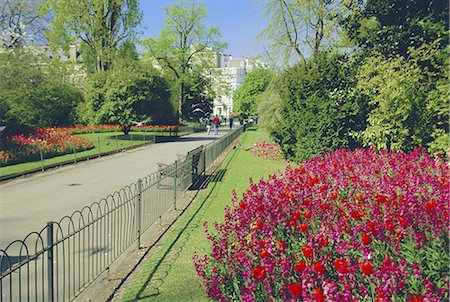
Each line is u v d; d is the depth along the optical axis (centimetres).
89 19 3931
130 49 4191
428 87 1266
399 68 1248
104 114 2980
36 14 3734
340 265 302
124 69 3075
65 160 1808
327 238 410
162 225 814
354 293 346
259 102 2541
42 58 3155
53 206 987
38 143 1903
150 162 1892
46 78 2883
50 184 1296
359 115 1527
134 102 3002
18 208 962
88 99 3059
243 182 1327
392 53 1344
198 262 492
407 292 335
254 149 2405
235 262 420
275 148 2150
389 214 429
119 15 4041
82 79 4247
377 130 1257
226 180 1374
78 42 4266
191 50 4969
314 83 1614
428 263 374
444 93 1164
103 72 3145
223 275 424
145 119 3041
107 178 1417
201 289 490
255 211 473
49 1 3759
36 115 2611
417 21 1267
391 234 396
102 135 3434
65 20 3881
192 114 5572
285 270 365
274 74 2419
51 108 3120
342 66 1602
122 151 2417
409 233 402
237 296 397
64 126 3706
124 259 618
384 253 383
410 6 1310
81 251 639
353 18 1466
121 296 483
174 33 4850
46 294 482
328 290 288
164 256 621
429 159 993
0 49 2584
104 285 519
